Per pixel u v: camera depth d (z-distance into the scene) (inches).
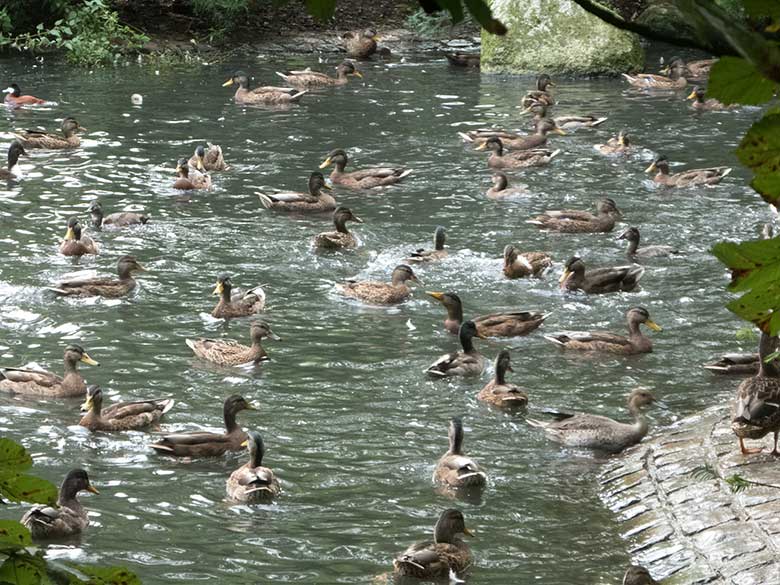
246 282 856.9
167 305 805.9
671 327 772.6
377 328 775.7
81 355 666.2
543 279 877.2
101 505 529.0
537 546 492.4
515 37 1684.3
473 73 1676.9
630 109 1444.4
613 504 530.6
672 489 526.0
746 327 764.0
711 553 466.9
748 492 505.4
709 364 698.8
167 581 458.6
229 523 512.7
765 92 75.8
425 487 550.3
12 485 89.7
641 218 1016.2
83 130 1277.1
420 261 904.9
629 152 1223.5
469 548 488.4
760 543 464.1
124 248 921.5
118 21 1753.2
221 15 1780.3
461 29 1883.6
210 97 1465.3
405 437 607.8
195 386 673.0
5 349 721.0
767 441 563.5
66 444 597.0
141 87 1509.6
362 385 677.9
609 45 1685.5
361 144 1254.9
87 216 995.9
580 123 1346.0
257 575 465.7
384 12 1921.8
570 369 708.7
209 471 570.9
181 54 1712.6
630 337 736.3
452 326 774.5
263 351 712.4
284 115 1380.4
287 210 1032.8
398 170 1128.2
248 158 1191.6
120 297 818.2
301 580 462.0
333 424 622.5
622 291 844.6
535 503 533.6
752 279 81.4
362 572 469.4
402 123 1353.3
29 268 863.7
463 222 1009.5
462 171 1164.5
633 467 560.7
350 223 1002.7
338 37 1819.6
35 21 1744.6
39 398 653.9
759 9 76.3
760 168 81.0
